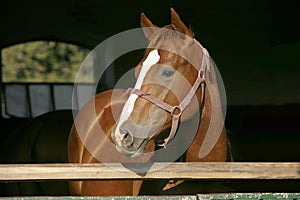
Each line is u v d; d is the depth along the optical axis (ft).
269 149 33.24
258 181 24.00
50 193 20.38
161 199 13.52
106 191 16.70
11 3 36.99
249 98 36.55
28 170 13.73
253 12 36.99
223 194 13.74
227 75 36.94
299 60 36.76
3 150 22.74
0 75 36.94
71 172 13.82
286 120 35.01
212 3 36.83
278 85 36.70
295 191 25.18
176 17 15.10
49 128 21.56
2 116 36.63
